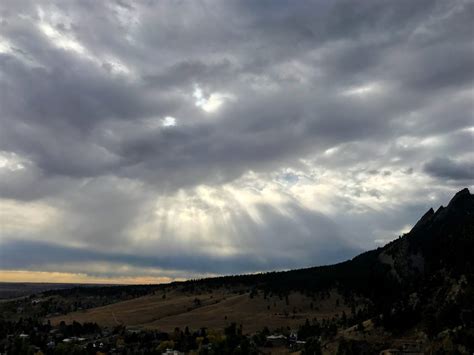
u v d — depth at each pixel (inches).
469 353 7460.6
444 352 7667.3
